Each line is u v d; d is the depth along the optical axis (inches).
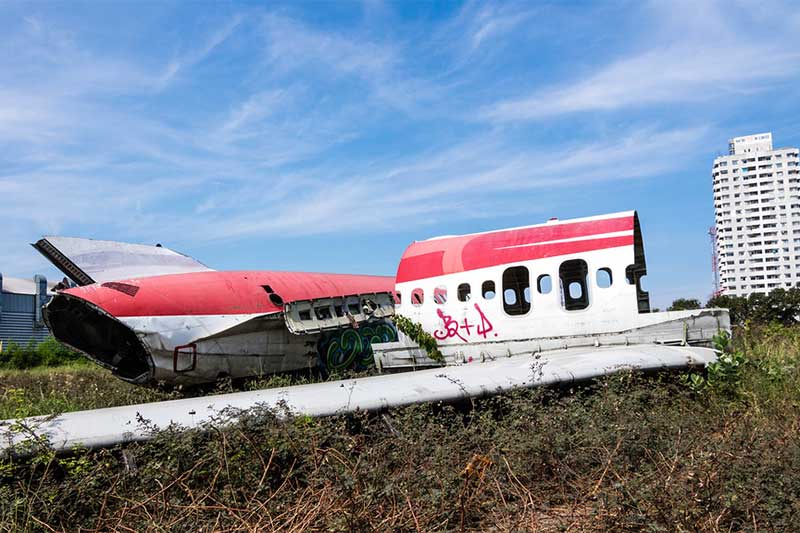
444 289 520.7
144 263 643.5
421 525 209.9
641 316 468.8
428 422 295.6
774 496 204.5
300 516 213.5
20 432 251.4
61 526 221.1
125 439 258.2
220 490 238.2
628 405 304.0
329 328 617.9
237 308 582.6
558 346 483.5
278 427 260.5
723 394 368.5
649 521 191.8
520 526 213.0
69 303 539.5
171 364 542.9
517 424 282.5
